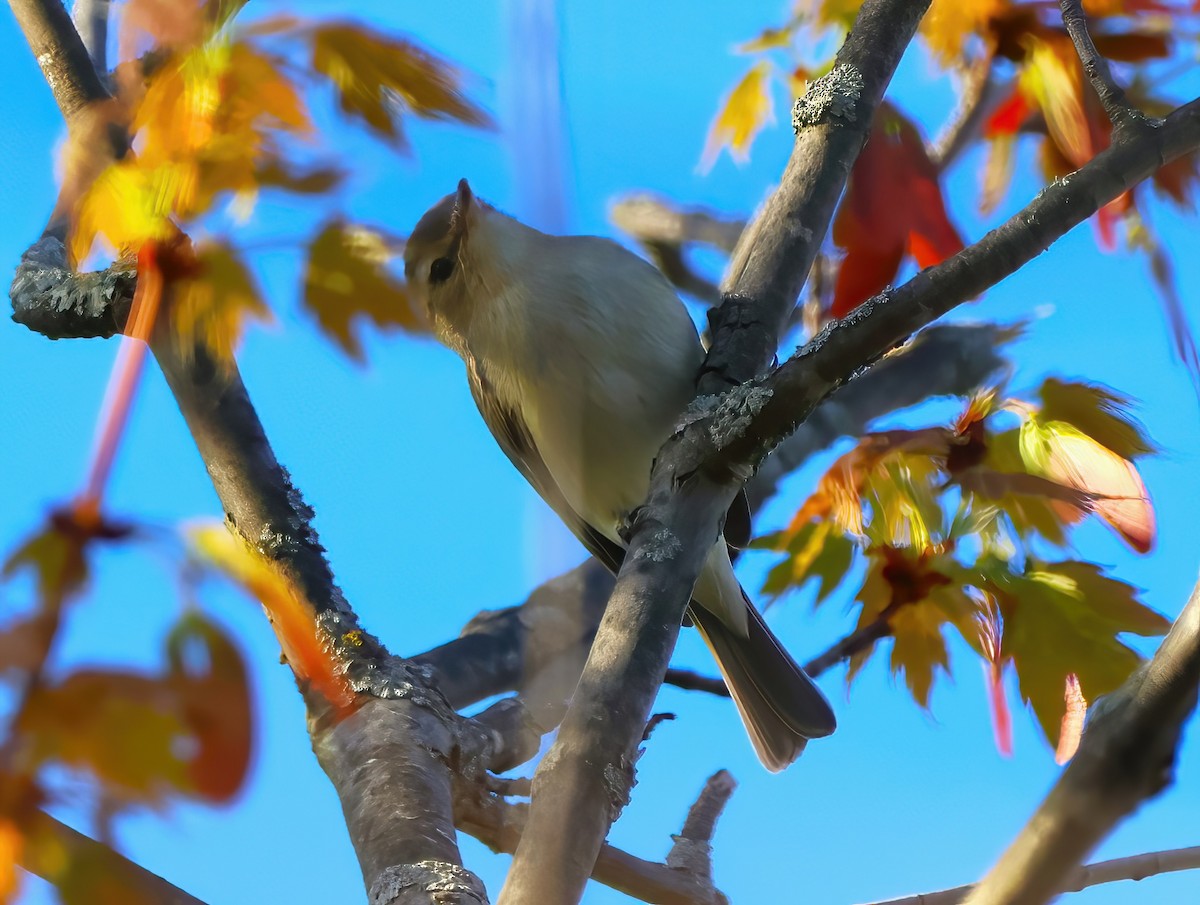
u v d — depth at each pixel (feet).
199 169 5.71
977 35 10.59
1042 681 9.45
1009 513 10.01
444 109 5.83
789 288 10.66
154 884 3.92
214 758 3.78
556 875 6.11
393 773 8.30
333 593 9.07
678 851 10.21
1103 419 9.99
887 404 12.20
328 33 5.74
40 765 3.67
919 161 9.96
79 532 3.76
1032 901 4.67
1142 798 4.68
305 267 5.82
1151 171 8.45
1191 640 4.80
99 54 7.36
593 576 11.76
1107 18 10.61
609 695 7.21
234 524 8.95
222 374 6.48
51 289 8.75
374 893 7.29
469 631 11.34
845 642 10.23
